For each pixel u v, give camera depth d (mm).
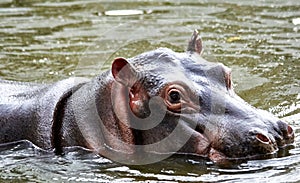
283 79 20594
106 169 15578
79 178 15234
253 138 14953
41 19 27281
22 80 21219
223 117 15273
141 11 27578
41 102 17234
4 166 16078
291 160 15016
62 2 29438
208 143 15320
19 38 25188
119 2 28969
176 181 14750
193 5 28109
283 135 15477
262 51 22938
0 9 28547
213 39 24078
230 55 22578
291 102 18891
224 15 26719
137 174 15234
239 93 19578
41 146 16750
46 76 21484
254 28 25172
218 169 14992
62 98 17000
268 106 18641
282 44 23562
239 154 15047
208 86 15461
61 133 16734
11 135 17281
